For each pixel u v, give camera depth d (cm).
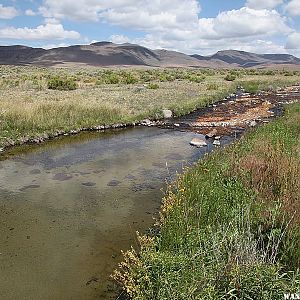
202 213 809
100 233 909
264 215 769
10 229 930
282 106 3097
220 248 607
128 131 2197
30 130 1961
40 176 1359
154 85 4403
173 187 1161
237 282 525
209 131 2178
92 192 1196
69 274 734
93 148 1788
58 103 2408
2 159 1574
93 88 4378
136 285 603
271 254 622
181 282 530
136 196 1160
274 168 1020
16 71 9788
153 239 747
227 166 1122
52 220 984
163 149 1767
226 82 5478
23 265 767
